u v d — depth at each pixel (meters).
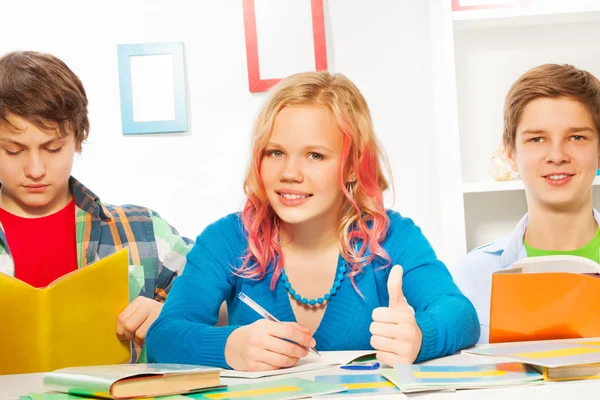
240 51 2.17
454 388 0.69
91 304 1.12
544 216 1.69
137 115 2.15
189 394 0.72
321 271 1.24
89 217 1.55
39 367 1.06
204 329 1.02
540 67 1.72
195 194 2.18
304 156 1.15
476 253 1.76
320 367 0.90
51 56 1.48
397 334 0.88
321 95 1.18
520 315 1.03
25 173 1.35
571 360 0.73
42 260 1.50
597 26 2.12
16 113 1.31
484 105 2.14
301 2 2.11
